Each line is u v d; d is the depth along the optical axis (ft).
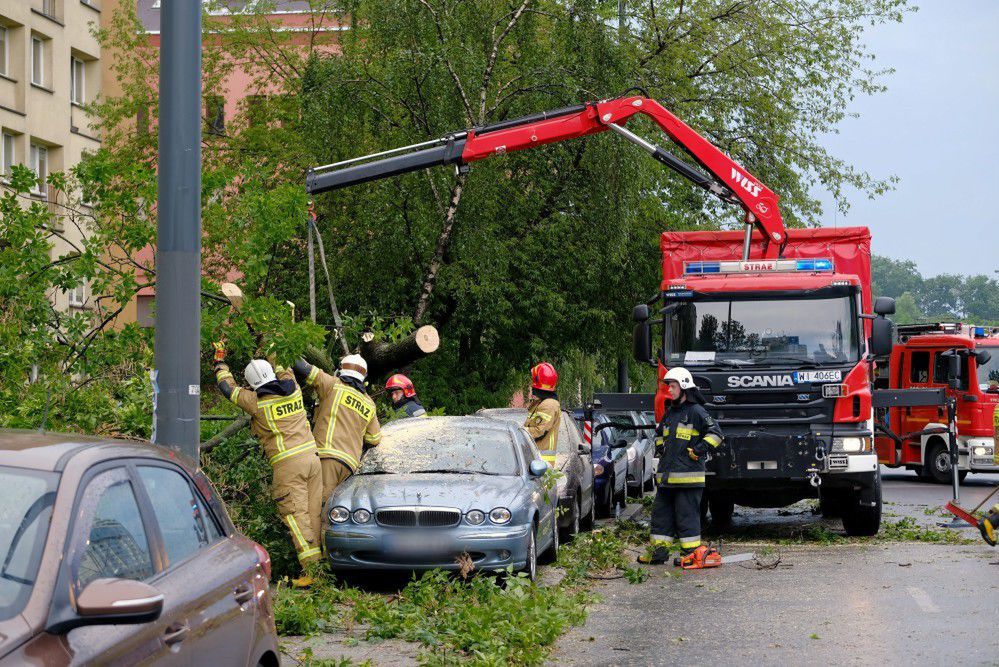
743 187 52.65
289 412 34.99
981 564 40.27
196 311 26.94
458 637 27.37
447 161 50.49
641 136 74.90
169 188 26.71
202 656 14.48
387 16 64.54
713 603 33.58
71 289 35.58
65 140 121.90
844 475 46.70
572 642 28.19
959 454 81.25
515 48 71.56
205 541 16.48
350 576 37.52
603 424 60.29
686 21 80.84
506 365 82.43
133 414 33.50
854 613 31.19
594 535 47.26
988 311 610.65
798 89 89.04
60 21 121.08
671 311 48.70
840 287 47.80
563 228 75.87
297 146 73.67
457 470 38.17
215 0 87.35
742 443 46.60
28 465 13.64
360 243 68.59
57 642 11.68
